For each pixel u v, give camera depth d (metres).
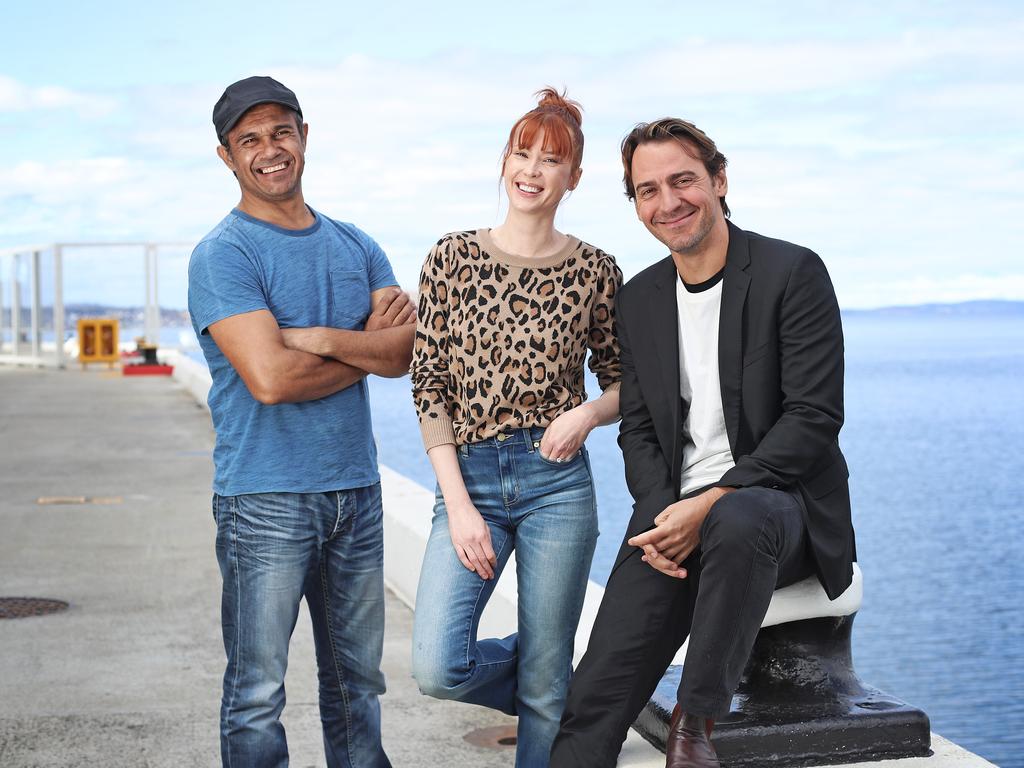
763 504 2.54
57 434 12.85
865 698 2.88
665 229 2.77
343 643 2.88
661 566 2.68
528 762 2.86
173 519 7.68
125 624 4.98
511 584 4.22
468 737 3.62
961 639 24.03
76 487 9.09
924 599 28.53
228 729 2.70
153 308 26.41
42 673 4.27
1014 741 15.91
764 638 2.93
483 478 2.82
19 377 22.47
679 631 2.77
